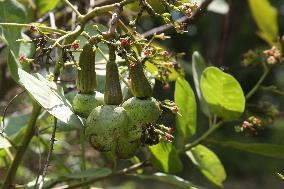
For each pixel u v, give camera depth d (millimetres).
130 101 598
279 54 817
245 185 3910
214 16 2664
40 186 620
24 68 700
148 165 780
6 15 730
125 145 589
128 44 580
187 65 1010
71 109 605
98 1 960
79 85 609
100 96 612
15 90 1016
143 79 596
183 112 793
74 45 590
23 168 942
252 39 3146
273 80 3459
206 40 2824
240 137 3092
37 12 962
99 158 977
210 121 814
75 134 989
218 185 845
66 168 866
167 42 3129
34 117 667
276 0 2459
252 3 991
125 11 900
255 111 835
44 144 874
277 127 3359
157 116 599
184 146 810
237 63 3211
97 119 575
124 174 774
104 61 719
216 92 764
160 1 597
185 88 777
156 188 3268
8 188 686
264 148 794
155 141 595
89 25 733
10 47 693
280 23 3621
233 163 4043
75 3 928
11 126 823
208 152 820
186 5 594
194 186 759
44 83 591
